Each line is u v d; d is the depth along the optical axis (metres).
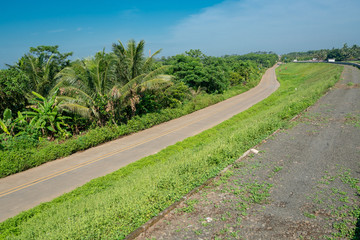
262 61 153.62
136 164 12.43
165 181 8.23
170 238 5.63
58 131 17.17
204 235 5.66
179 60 36.22
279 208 6.50
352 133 12.30
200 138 16.64
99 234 5.81
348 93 23.89
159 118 21.95
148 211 6.61
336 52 126.31
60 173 12.16
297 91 34.84
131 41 19.55
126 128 18.59
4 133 14.83
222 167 9.41
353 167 8.58
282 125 14.51
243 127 15.93
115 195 7.97
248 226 5.86
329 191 7.15
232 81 51.97
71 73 17.28
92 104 17.70
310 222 5.85
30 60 19.67
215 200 7.12
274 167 9.11
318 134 12.61
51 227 6.46
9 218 8.02
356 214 5.95
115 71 19.58
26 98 17.80
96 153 14.88
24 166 12.62
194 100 29.83
